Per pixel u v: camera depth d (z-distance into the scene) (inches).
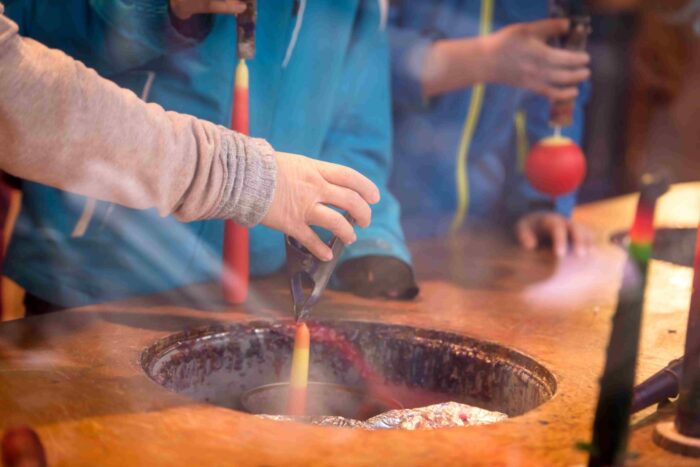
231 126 49.6
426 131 77.9
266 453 32.8
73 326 47.9
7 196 62.4
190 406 36.9
